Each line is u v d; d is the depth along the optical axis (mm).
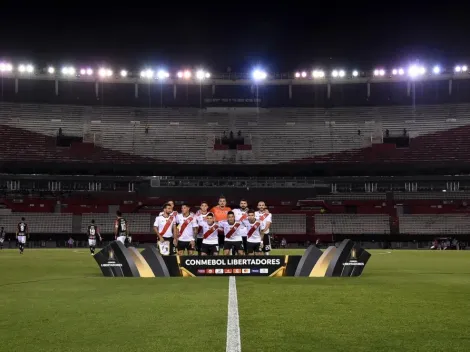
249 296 9961
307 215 52188
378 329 6738
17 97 59312
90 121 59156
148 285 12109
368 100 61375
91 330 6707
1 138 55156
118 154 56188
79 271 16984
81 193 53812
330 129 59688
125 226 25891
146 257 14773
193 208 52344
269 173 57969
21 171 55156
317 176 57156
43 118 58344
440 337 6285
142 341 6066
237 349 5664
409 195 53781
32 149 54969
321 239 50188
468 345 5887
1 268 18516
